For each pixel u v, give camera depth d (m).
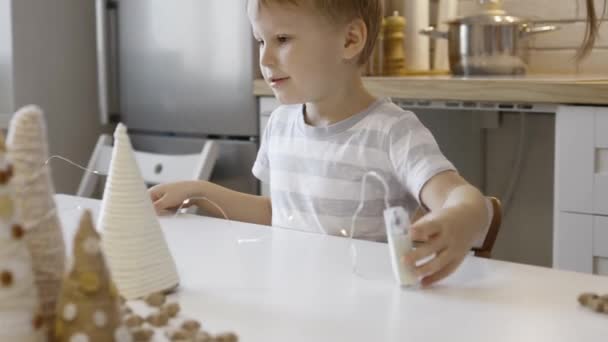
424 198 1.10
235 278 0.82
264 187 2.30
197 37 2.42
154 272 0.76
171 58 2.49
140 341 0.62
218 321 0.69
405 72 2.39
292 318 0.69
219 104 2.39
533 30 2.19
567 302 0.74
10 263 0.52
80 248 0.54
